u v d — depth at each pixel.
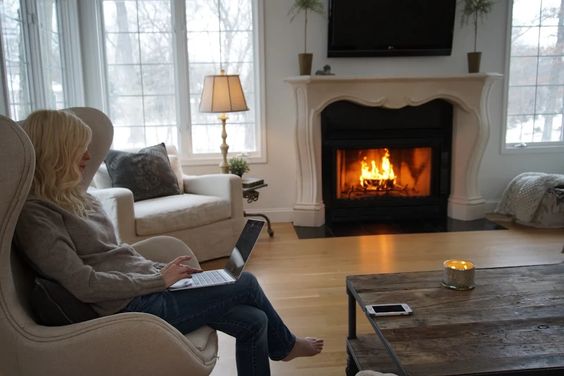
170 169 3.78
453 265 1.89
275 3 4.41
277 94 4.54
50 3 3.74
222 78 3.86
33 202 1.37
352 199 4.64
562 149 4.88
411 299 1.75
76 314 1.36
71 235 1.45
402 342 1.45
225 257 3.71
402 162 4.78
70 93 4.14
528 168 4.91
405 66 4.63
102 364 1.29
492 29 4.64
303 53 4.29
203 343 1.54
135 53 4.42
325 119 4.46
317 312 2.70
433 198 4.72
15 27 2.93
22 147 1.18
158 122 4.54
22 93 3.03
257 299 1.72
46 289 1.32
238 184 3.71
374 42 4.46
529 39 4.78
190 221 3.41
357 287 1.88
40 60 3.30
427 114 4.58
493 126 4.81
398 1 4.39
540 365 1.32
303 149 4.38
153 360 1.35
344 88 4.28
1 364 1.29
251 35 4.51
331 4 4.33
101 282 1.39
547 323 1.56
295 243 4.02
